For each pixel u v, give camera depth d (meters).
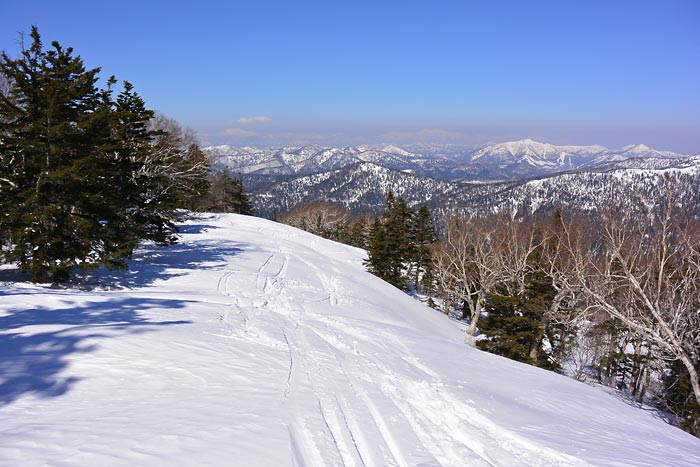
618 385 29.41
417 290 47.81
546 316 22.16
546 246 24.11
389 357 10.16
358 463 5.08
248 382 7.08
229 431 5.23
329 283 24.31
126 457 4.41
